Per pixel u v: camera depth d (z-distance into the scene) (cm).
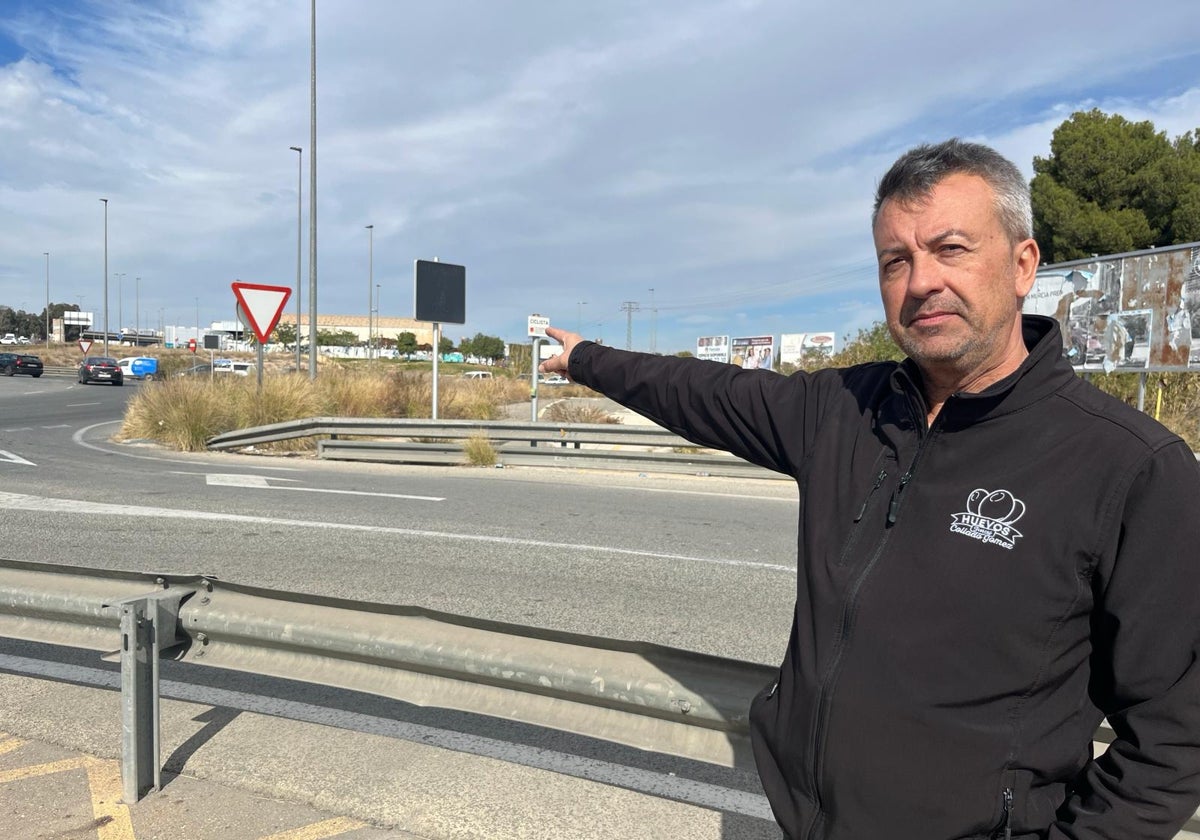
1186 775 120
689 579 593
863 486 151
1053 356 135
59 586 289
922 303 145
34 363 4778
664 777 316
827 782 139
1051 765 129
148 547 667
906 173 148
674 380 199
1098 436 128
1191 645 119
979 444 136
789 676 153
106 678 397
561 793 299
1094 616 128
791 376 183
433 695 245
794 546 708
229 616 269
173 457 1341
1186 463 123
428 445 1262
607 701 217
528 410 2086
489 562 634
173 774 303
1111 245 2314
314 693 390
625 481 1100
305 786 296
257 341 1529
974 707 129
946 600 131
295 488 1000
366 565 618
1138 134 2392
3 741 328
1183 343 1160
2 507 843
